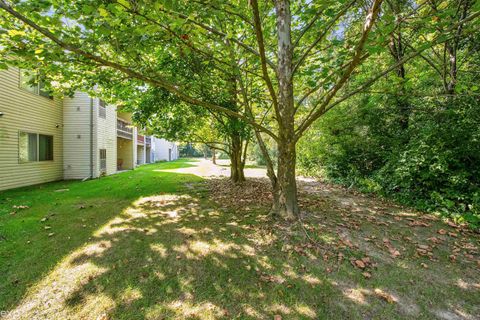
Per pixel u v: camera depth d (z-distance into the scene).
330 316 1.93
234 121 5.71
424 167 4.93
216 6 2.40
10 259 2.77
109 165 11.80
